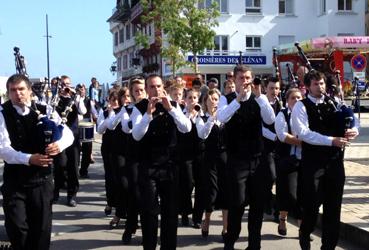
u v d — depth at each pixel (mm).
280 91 8336
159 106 5965
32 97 5480
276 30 41719
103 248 7051
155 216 5855
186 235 7680
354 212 7852
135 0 51344
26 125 5176
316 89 5887
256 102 6148
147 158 5898
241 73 6047
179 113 5887
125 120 7164
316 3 42156
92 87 19641
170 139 5934
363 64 22156
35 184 5164
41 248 5246
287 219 8562
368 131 21234
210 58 40031
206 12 33438
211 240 7410
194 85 9961
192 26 32719
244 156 6121
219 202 7449
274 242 7242
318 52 30422
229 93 6723
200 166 7945
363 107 32312
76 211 9375
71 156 9773
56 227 8180
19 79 5176
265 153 6316
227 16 41094
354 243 7039
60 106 9586
